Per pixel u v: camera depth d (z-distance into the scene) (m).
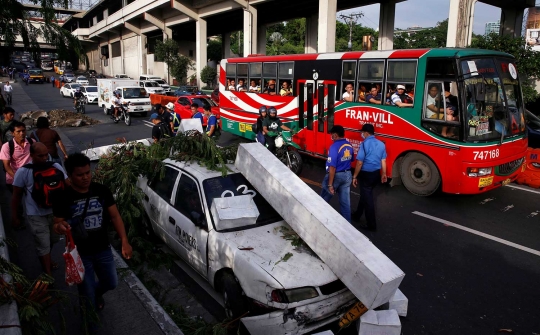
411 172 9.38
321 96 11.32
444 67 8.48
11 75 54.84
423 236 7.05
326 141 11.33
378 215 8.10
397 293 4.75
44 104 32.31
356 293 3.87
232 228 4.78
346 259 3.93
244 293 4.22
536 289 5.35
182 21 43.31
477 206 8.55
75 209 3.54
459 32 16.95
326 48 23.70
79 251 3.67
